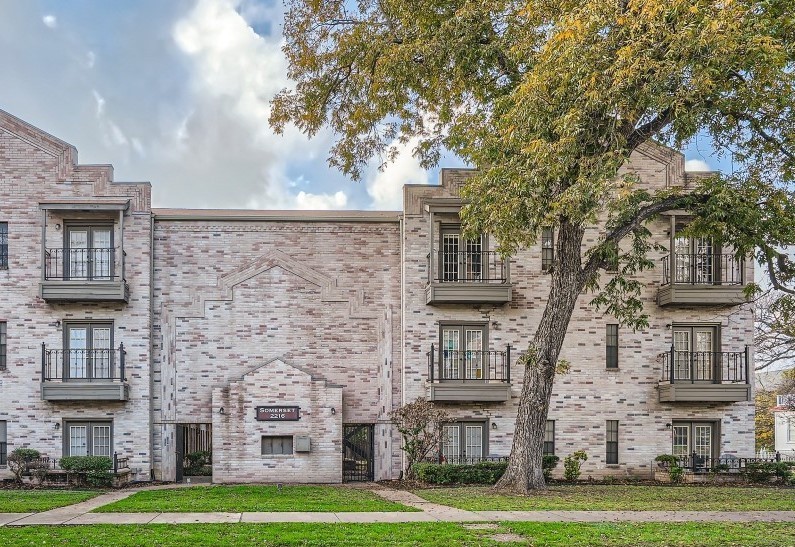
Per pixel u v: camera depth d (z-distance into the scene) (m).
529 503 15.45
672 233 22.59
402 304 23.28
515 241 17.59
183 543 10.68
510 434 22.78
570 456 22.69
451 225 23.34
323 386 22.72
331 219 23.64
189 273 23.31
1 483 21.14
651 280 23.45
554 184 16.38
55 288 21.89
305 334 23.41
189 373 23.03
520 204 16.23
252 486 20.27
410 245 23.23
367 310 23.56
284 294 23.48
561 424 22.97
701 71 14.39
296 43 23.52
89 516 13.41
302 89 24.00
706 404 23.14
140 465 22.33
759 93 15.40
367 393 23.30
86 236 22.88
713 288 22.58
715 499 16.55
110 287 22.06
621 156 15.23
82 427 22.42
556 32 15.35
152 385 22.86
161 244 23.33
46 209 21.98
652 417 23.11
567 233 17.86
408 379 22.91
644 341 23.33
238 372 23.12
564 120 14.91
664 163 23.55
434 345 23.02
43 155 22.72
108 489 20.05
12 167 22.61
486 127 18.67
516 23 17.89
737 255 18.39
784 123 16.61
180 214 23.30
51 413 22.22
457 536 11.33
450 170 23.39
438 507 14.86
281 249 23.59
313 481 22.33
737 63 14.68
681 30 14.01
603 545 10.87
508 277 22.69
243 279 23.41
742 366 23.14
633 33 14.73
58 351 22.36
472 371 22.98
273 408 22.55
